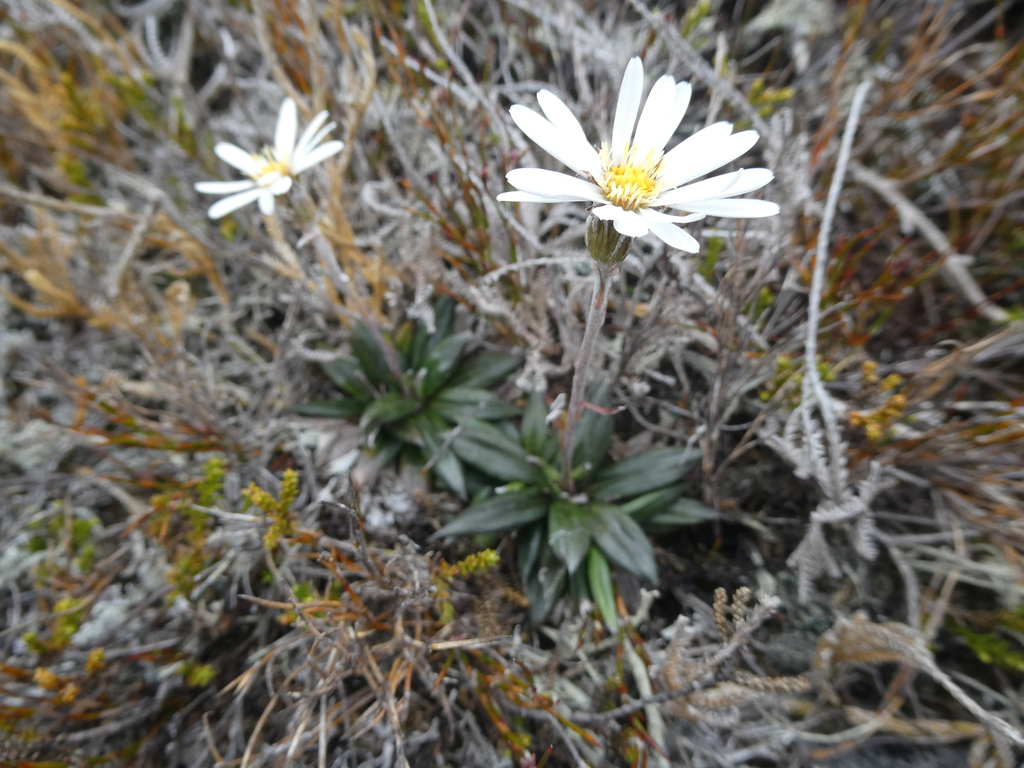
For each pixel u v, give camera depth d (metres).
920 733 0.13
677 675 0.12
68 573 0.15
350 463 0.16
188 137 0.21
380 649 0.13
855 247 0.18
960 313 0.17
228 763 0.12
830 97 0.19
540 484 0.15
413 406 0.16
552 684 0.13
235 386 0.19
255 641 0.15
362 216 0.19
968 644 0.14
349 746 0.12
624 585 0.15
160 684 0.14
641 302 0.17
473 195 0.17
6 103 0.21
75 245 0.20
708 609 0.14
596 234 0.09
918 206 0.19
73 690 0.13
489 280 0.15
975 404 0.15
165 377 0.16
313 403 0.16
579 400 0.12
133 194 0.22
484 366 0.17
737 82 0.20
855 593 0.14
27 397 0.19
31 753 0.13
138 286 0.19
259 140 0.21
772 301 0.16
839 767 0.12
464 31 0.22
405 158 0.17
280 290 0.20
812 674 0.13
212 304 0.21
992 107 0.17
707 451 0.14
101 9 0.23
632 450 0.16
